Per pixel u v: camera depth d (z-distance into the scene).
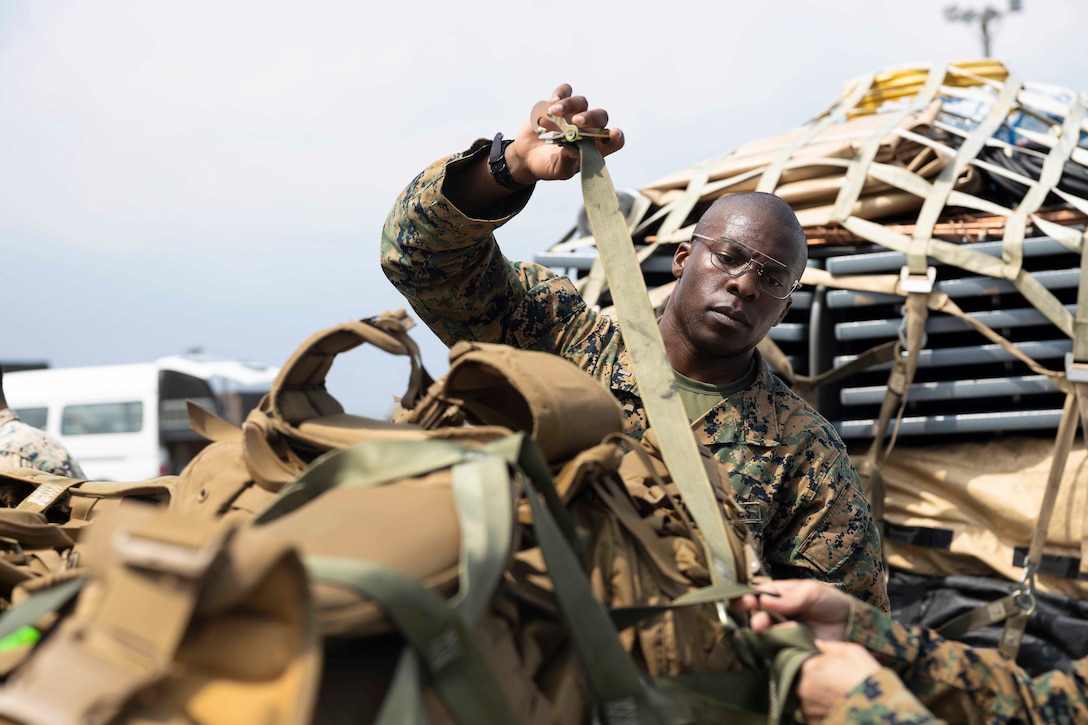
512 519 0.89
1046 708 1.16
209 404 12.76
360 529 0.84
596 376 2.08
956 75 3.58
